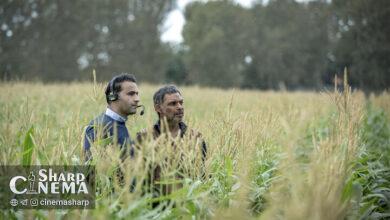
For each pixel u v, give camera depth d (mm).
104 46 58844
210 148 4352
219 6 71562
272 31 66812
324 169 3350
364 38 37188
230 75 68312
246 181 3461
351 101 4809
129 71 59594
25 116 4719
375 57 37312
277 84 66000
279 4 67125
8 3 44469
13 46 44844
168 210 3570
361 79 38906
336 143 3893
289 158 3219
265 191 4168
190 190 3639
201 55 68375
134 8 63406
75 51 51344
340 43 40438
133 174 3268
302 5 61469
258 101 10422
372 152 6559
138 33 61094
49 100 13266
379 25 36281
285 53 63812
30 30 46375
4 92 12164
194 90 21594
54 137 5703
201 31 74000
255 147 4703
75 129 4195
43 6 47062
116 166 3797
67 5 49344
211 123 4996
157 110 4473
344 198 3564
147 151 3527
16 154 3795
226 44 69500
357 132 4828
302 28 60188
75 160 3896
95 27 56156
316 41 58250
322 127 8766
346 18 38000
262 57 67188
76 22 50844
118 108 4543
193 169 3893
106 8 58406
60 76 49312
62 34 49438
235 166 4344
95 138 4152
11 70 43719
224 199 3867
